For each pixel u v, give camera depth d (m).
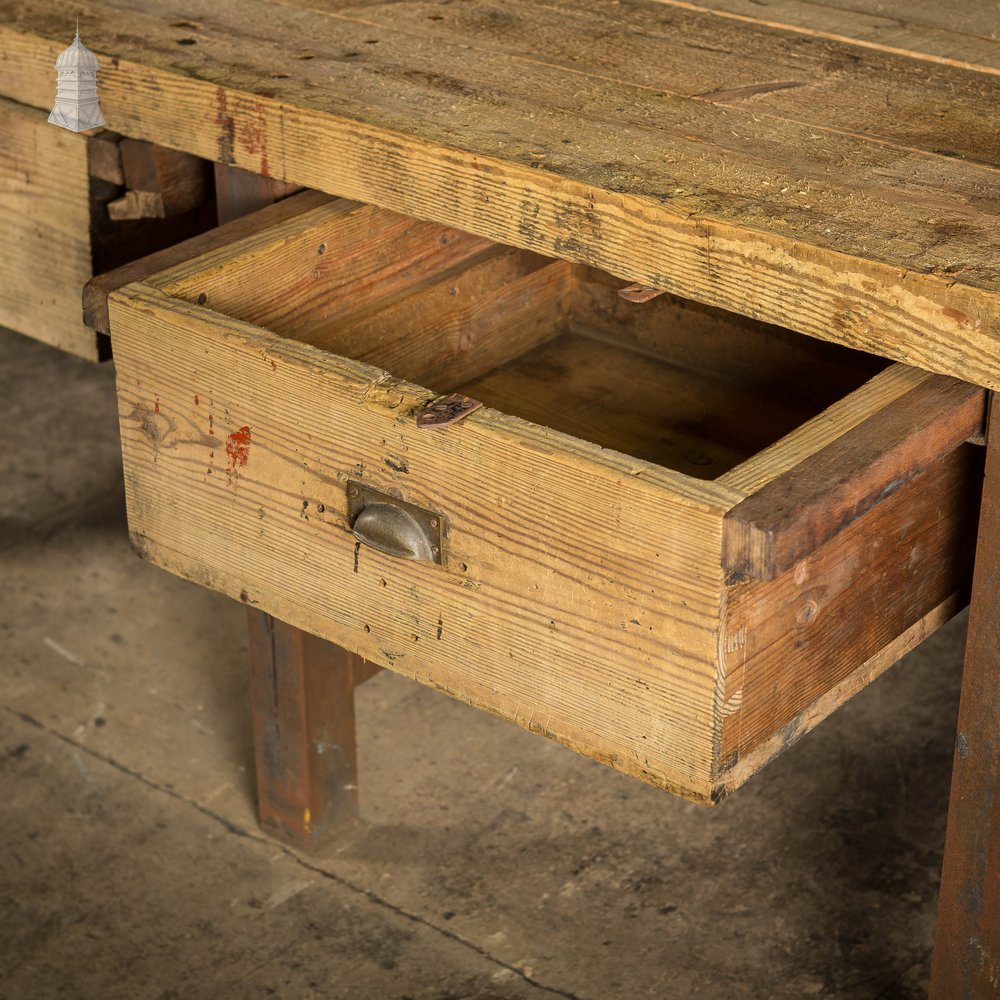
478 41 1.89
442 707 2.52
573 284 2.09
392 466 1.41
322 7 2.00
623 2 2.05
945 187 1.50
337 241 1.75
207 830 2.27
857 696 2.55
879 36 1.94
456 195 1.58
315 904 2.14
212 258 1.64
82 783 2.36
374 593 1.51
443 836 2.25
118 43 1.85
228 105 1.72
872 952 2.05
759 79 1.78
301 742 2.12
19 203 1.97
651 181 1.49
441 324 1.92
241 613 2.75
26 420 3.31
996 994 1.66
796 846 2.23
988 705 1.52
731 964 2.03
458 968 2.03
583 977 2.02
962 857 1.62
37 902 2.14
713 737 1.31
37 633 2.69
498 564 1.39
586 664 1.37
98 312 1.58
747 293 1.42
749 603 1.28
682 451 1.85
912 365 1.36
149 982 2.01
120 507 3.03
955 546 1.60
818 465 1.29
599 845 2.24
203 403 1.54
